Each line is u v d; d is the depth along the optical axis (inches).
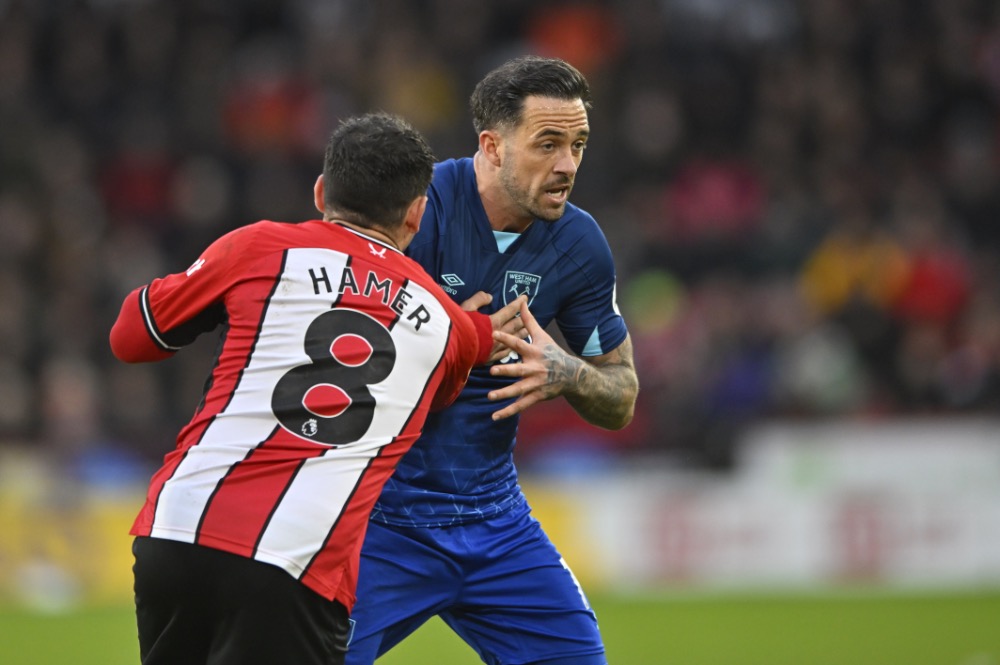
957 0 2409.0
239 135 2247.8
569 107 611.8
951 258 2034.9
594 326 684.1
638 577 1707.7
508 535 661.9
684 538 1716.3
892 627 1333.7
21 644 1228.5
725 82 2316.7
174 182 2153.1
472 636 676.7
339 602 531.5
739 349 1911.9
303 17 2411.4
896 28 2388.0
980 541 1721.2
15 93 2229.3
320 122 2231.8
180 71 2292.1
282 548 510.3
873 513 1724.9
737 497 1724.9
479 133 639.8
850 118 2278.5
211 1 2367.1
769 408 1862.7
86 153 2177.7
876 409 1873.8
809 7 2409.0
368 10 2412.6
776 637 1274.6
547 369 627.2
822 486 1728.6
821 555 1718.8
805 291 2028.8
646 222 2159.2
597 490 1720.0
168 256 2060.8
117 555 1632.6
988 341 1881.2
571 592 666.2
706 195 2190.0
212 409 533.6
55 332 1854.1
